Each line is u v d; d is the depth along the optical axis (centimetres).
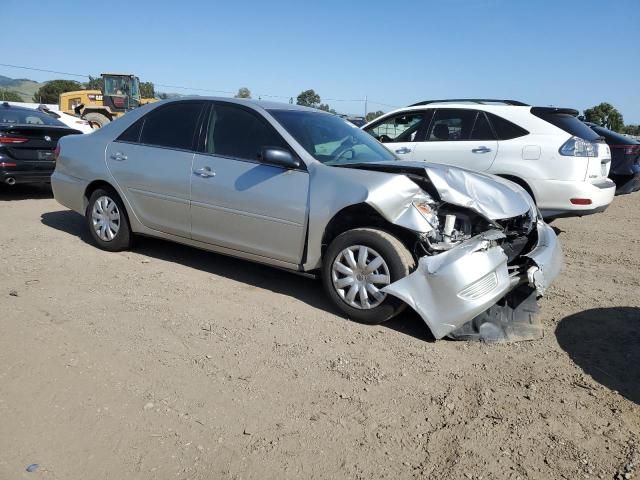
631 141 986
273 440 278
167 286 486
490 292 380
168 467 256
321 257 437
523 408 315
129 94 2420
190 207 501
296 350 373
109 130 577
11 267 515
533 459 271
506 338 403
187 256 584
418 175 419
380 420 299
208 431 283
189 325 405
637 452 277
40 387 314
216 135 497
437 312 375
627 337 416
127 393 313
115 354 356
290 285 505
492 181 452
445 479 255
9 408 293
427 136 760
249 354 365
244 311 438
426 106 779
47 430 277
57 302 435
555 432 293
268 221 453
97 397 307
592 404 321
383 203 394
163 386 322
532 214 464
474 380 345
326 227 424
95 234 585
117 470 253
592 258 659
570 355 384
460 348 388
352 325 418
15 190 987
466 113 738
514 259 437
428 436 287
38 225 697
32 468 250
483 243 386
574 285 542
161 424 287
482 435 288
